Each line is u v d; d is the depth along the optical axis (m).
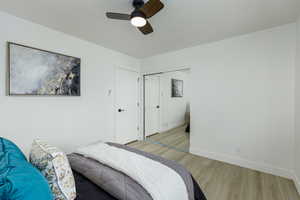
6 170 0.66
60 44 2.26
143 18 1.49
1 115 1.74
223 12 1.74
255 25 2.03
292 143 1.96
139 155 1.42
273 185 1.83
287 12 1.72
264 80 2.15
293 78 1.94
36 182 0.68
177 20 1.92
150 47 2.96
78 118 2.53
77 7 1.65
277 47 2.05
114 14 1.53
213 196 1.64
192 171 2.21
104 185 1.01
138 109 3.85
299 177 1.73
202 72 2.78
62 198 0.84
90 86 2.71
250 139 2.29
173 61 3.20
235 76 2.41
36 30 2.01
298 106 1.80
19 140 1.87
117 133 3.26
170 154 2.90
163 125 3.94
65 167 0.89
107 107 3.04
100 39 2.56
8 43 1.75
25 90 1.90
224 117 2.54
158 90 3.87
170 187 0.99
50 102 2.17
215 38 2.49
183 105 3.67
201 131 2.81
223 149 2.56
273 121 2.09
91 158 1.38
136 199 0.86
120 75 3.32
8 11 1.73
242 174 2.11
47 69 2.10
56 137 2.24
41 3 1.58
